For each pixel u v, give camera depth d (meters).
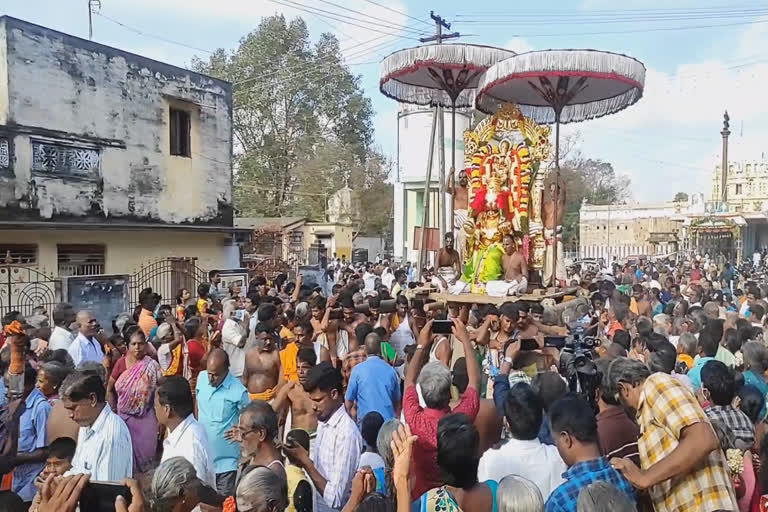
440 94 13.17
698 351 7.31
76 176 16.00
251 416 4.07
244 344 8.74
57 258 15.47
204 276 19.58
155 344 8.13
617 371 3.97
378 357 6.35
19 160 14.65
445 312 9.16
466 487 3.35
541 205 11.15
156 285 18.00
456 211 11.76
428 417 4.12
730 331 7.81
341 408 4.75
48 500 2.98
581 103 12.35
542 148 11.10
